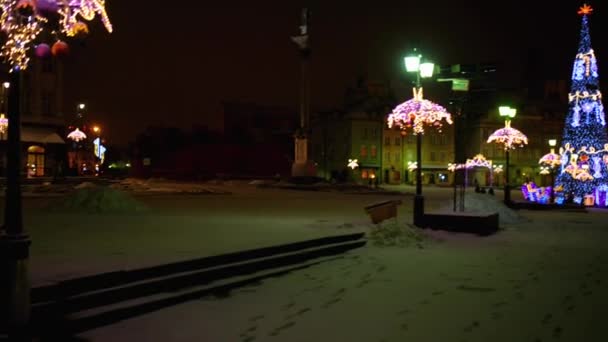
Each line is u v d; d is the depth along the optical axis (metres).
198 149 86.56
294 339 6.32
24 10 6.08
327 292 8.65
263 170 83.19
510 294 8.68
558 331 6.68
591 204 33.50
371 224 16.48
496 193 53.97
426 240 14.59
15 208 6.03
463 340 6.32
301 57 50.72
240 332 6.55
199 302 7.85
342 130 83.19
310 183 49.72
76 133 43.47
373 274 10.16
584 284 9.50
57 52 6.27
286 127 98.81
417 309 7.69
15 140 6.05
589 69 34.16
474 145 83.25
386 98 85.88
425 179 84.38
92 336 6.26
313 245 12.04
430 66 16.61
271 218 18.30
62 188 32.31
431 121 16.58
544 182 86.44
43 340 6.00
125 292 7.43
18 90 6.09
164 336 6.34
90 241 11.39
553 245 14.62
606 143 34.09
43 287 6.65
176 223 15.89
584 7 34.09
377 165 82.00
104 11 6.51
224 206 24.84
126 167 97.69
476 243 14.74
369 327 6.81
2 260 5.96
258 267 9.88
